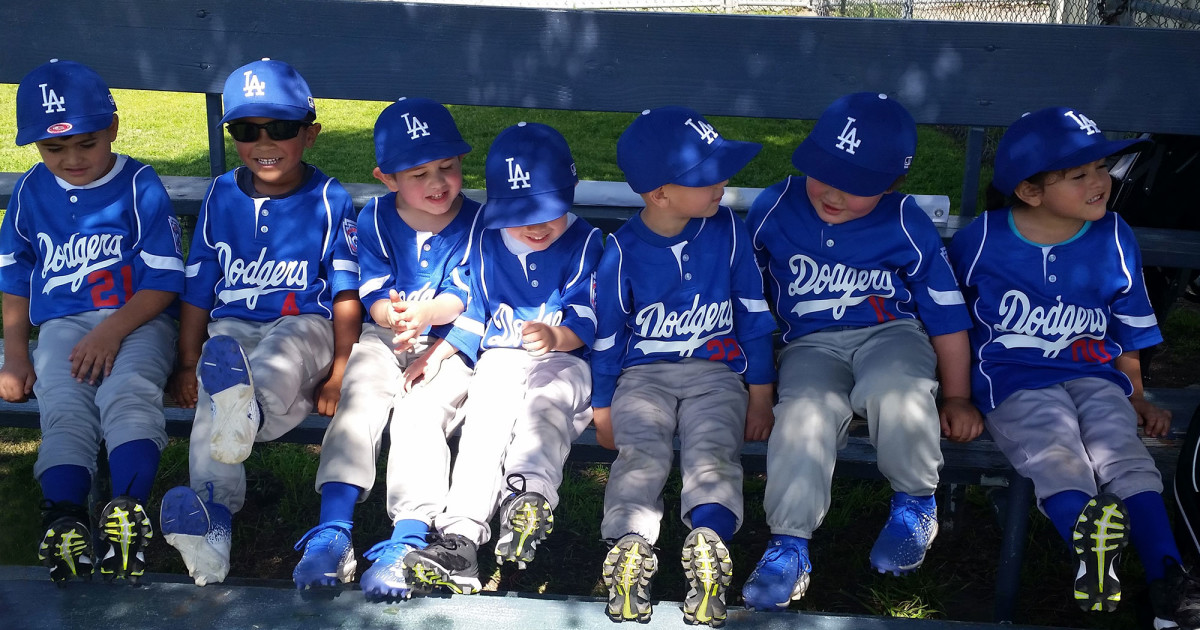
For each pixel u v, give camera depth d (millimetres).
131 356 2725
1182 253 3342
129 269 2934
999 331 2732
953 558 3291
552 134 2699
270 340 2742
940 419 2658
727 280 2707
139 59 3875
